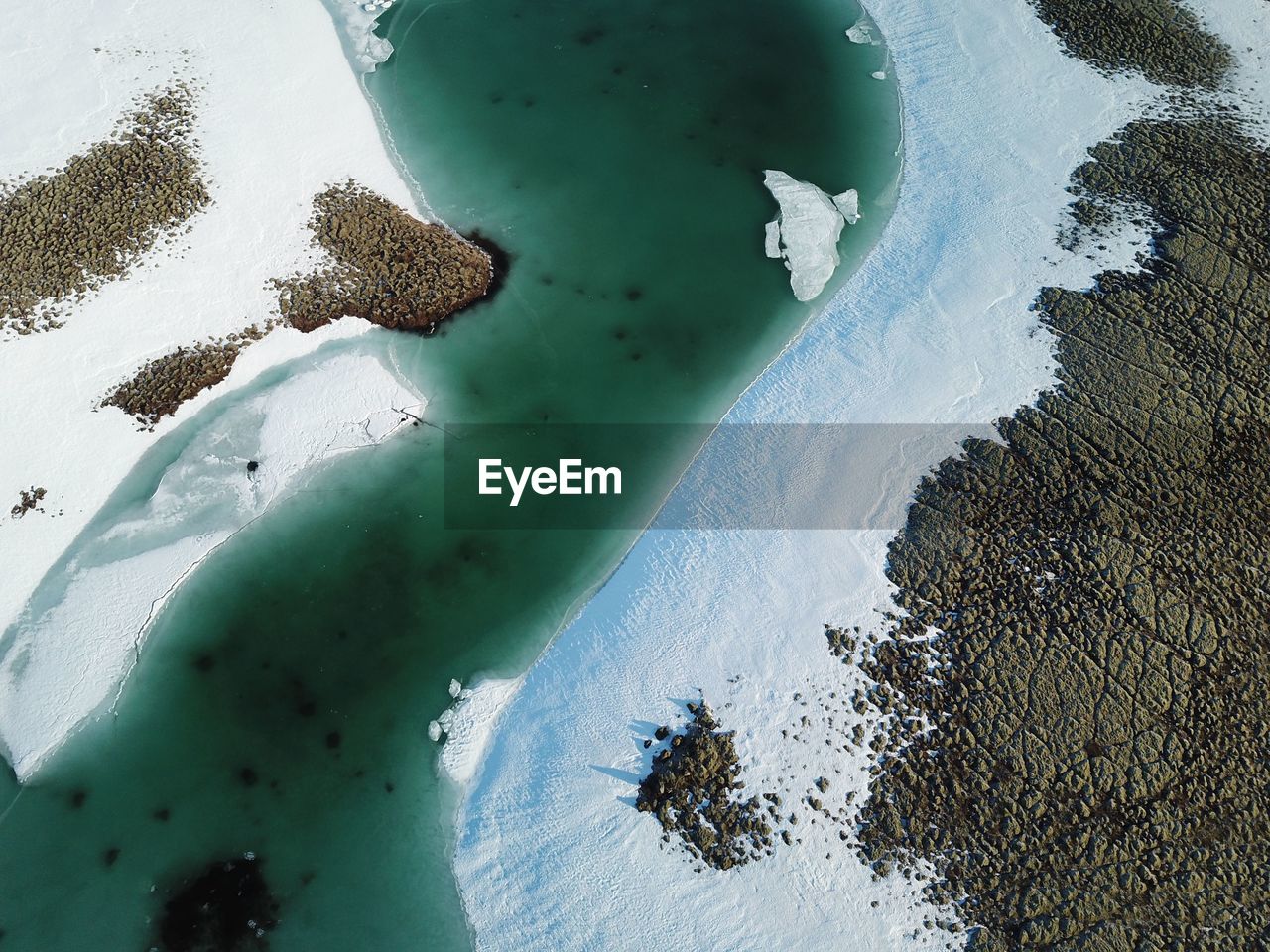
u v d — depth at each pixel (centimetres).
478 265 2806
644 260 2894
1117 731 1928
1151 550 2156
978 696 1988
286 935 1855
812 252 2908
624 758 2003
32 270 2591
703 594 2217
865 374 2586
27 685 2080
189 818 1969
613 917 1844
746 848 1881
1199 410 2394
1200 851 1806
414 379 2611
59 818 1953
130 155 2858
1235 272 2675
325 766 2044
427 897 1909
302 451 2450
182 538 2302
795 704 2022
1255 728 1931
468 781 2050
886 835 1864
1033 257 2773
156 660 2156
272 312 2630
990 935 1753
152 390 2472
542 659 2191
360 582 2288
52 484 2320
